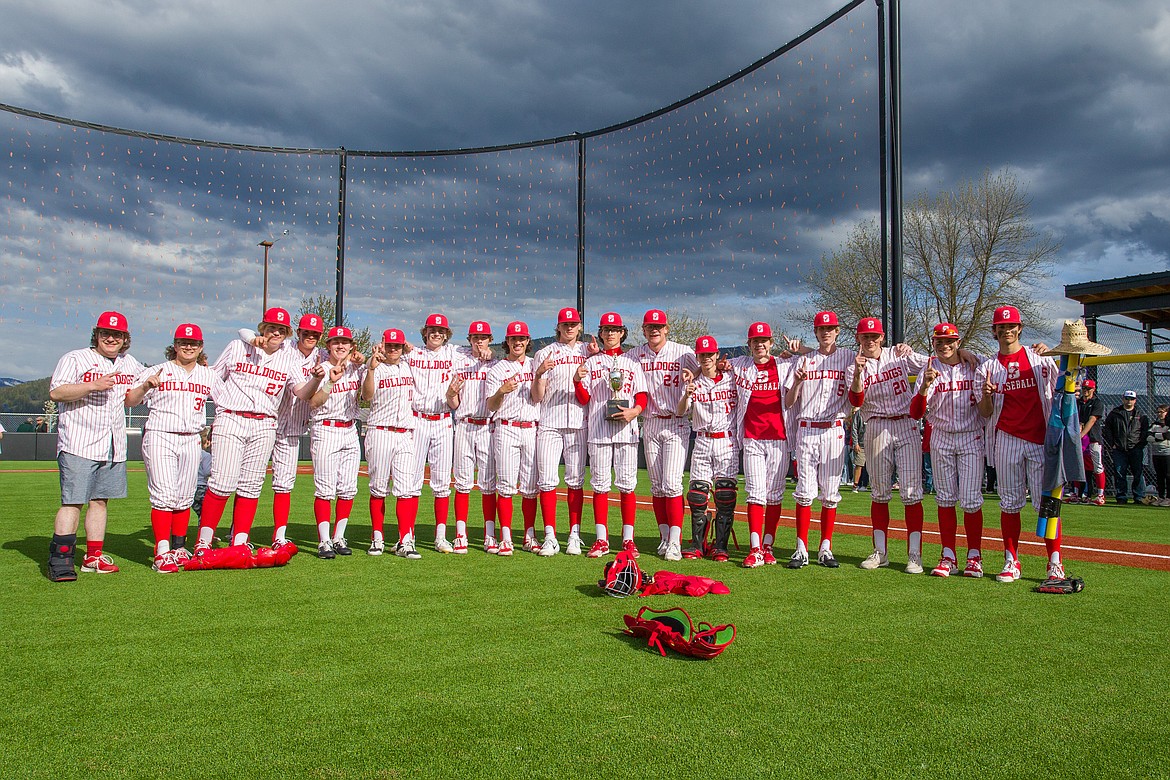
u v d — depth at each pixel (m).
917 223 28.98
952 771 2.60
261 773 2.54
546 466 7.09
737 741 2.82
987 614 4.82
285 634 4.22
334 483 6.88
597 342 7.75
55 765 2.59
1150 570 6.43
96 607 4.82
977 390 6.15
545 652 3.92
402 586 5.52
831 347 6.73
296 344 7.04
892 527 9.20
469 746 2.76
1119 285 15.44
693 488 7.13
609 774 2.54
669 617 3.96
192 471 6.34
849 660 3.82
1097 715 3.12
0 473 17.33
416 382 7.14
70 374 5.60
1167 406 13.69
